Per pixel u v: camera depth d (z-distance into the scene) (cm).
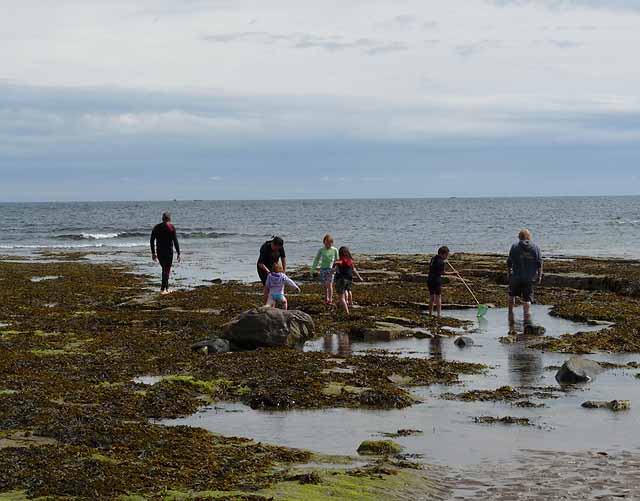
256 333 1748
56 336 1886
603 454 995
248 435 1081
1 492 806
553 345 1798
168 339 1839
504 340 1881
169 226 2814
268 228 9681
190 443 999
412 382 1434
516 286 2173
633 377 1477
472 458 977
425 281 3181
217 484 840
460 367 1556
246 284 3139
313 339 1909
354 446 1032
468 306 2502
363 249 5862
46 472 862
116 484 828
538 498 828
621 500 823
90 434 1017
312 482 852
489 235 7644
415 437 1076
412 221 11481
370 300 2555
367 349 1778
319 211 17388
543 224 9919
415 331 1964
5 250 6028
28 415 1109
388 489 843
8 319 2194
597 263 3834
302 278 3334
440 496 833
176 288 3098
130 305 2456
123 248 6281
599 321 2197
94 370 1481
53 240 7606
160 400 1244
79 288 3041
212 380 1408
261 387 1342
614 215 13038
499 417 1188
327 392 1319
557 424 1145
